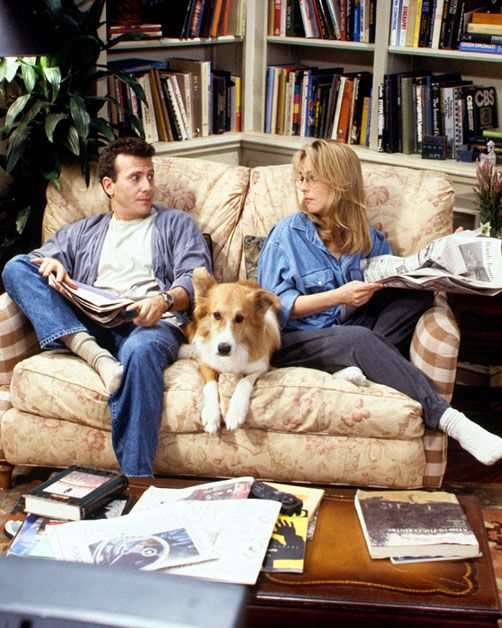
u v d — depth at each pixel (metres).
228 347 2.20
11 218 3.22
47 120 2.86
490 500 2.59
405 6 3.39
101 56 3.30
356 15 3.59
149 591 0.36
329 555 1.59
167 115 3.67
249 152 4.02
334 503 1.80
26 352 2.54
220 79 3.87
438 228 2.68
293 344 2.42
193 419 2.28
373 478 2.28
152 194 2.68
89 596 0.36
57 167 2.93
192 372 2.37
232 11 3.85
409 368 2.27
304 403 2.23
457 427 2.20
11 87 3.13
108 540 1.58
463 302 2.87
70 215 2.91
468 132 3.45
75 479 1.81
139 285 2.66
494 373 3.46
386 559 1.58
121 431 2.30
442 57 3.56
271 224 2.81
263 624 1.48
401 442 2.26
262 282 2.54
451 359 2.27
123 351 2.31
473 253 2.31
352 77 3.69
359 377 2.30
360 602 1.44
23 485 2.62
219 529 1.62
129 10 3.44
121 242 2.69
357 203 2.50
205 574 1.48
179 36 3.65
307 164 2.49
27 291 2.45
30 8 2.65
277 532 1.64
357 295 2.35
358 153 3.59
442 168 3.36
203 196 2.88
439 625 1.43
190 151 3.78
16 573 0.37
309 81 3.80
